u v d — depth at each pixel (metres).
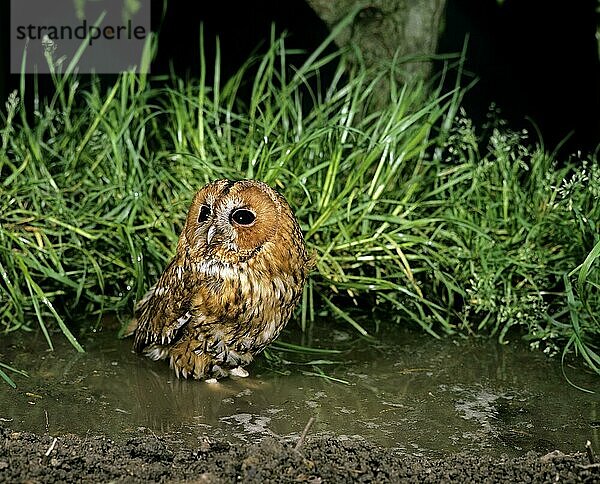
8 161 7.94
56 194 7.82
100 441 5.07
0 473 4.47
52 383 6.23
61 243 7.55
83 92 8.77
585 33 10.95
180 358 6.22
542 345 7.11
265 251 5.81
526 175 8.78
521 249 7.50
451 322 7.52
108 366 6.53
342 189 8.03
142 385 6.22
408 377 6.46
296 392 6.17
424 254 7.73
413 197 8.31
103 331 7.18
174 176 8.15
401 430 5.61
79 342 6.95
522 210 7.94
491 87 11.31
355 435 5.53
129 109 8.41
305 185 7.84
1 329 7.18
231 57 10.33
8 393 6.05
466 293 7.50
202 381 6.29
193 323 5.97
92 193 7.79
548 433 5.62
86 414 5.77
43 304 7.48
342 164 8.01
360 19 9.31
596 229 7.38
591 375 6.56
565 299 7.34
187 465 4.70
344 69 9.39
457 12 11.16
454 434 5.57
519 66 11.36
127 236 7.29
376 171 7.76
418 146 8.38
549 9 11.16
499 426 5.70
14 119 9.83
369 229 7.79
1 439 4.98
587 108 10.91
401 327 7.43
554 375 6.55
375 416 5.81
